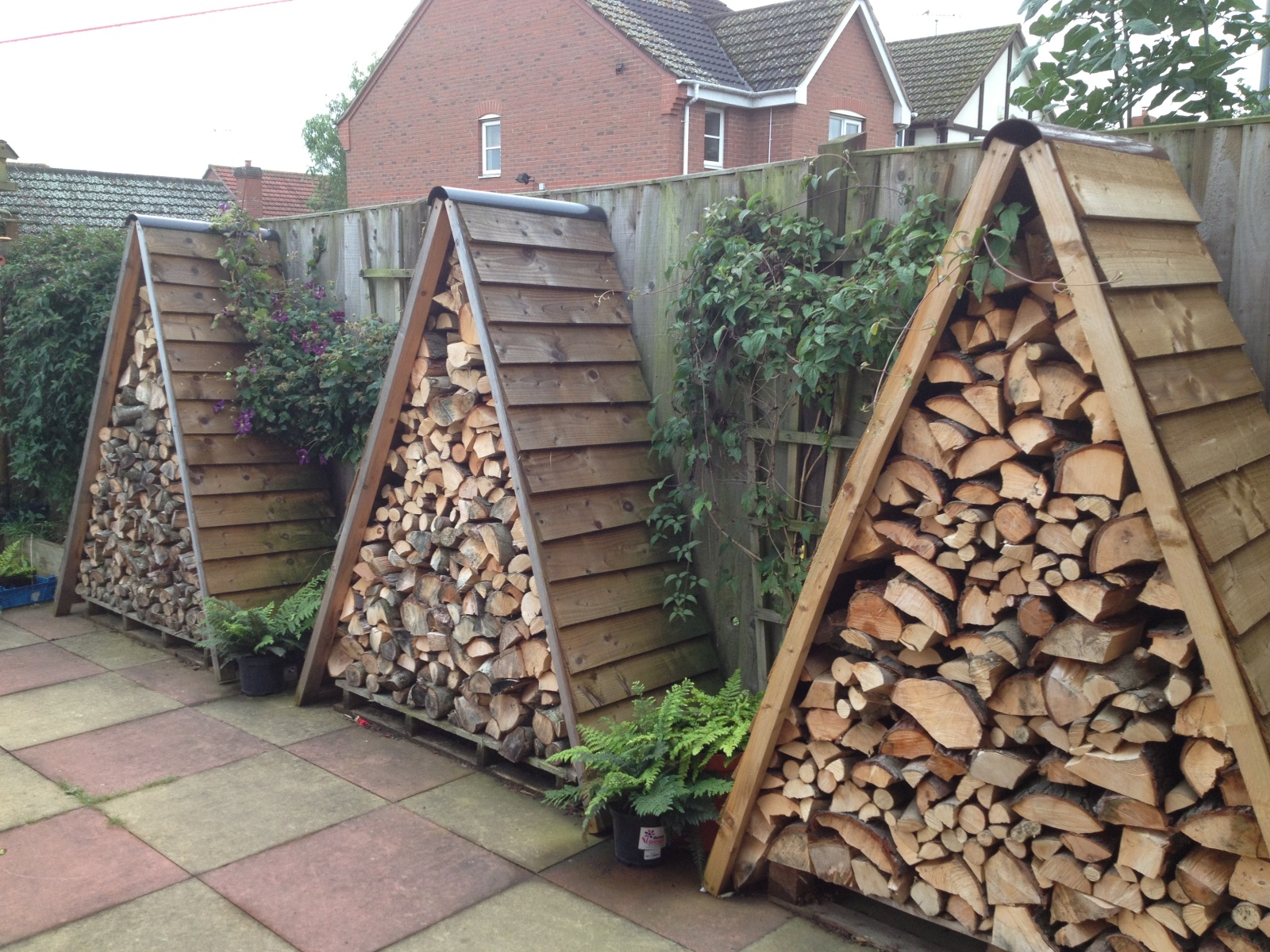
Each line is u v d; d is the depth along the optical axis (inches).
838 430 141.4
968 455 108.3
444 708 174.9
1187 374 98.5
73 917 124.0
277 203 1122.7
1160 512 90.4
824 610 121.9
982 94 749.9
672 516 167.0
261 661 203.9
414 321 169.0
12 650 233.3
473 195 161.2
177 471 219.8
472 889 131.9
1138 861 96.7
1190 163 114.8
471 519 164.4
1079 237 94.0
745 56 651.5
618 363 169.6
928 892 115.3
